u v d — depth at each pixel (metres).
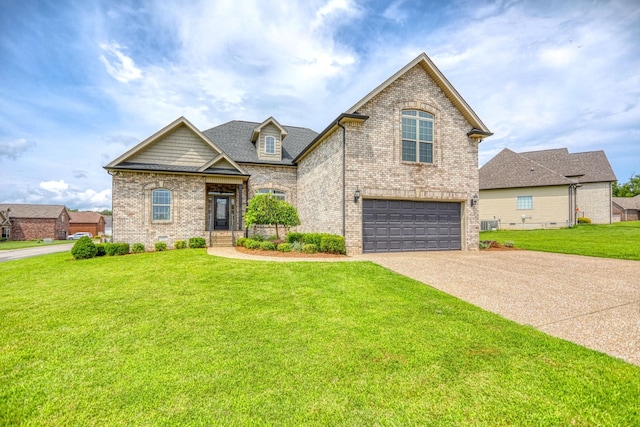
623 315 5.49
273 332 4.73
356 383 3.36
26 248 27.62
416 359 3.89
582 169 29.19
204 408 2.93
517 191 27.11
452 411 2.90
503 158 29.70
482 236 20.69
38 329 4.89
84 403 3.02
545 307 5.96
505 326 4.99
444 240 13.82
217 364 3.75
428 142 13.55
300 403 3.01
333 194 13.31
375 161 12.61
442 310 5.73
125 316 5.44
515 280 7.96
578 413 2.86
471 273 8.68
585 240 16.84
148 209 15.13
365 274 8.34
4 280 8.48
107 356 3.98
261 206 13.42
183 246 14.98
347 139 12.29
